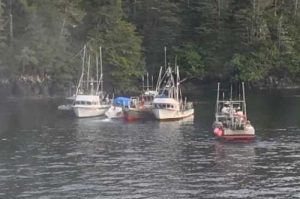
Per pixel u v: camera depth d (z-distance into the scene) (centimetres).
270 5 19050
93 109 11788
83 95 12200
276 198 5650
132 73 17338
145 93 13438
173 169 6769
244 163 7062
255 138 8806
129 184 6141
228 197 5684
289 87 18875
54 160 7269
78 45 17200
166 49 18588
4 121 11000
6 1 16438
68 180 6303
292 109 12738
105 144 8394
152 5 18812
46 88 16475
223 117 9231
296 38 18988
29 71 16362
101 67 15388
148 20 19000
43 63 16288
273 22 18850
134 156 7506
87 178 6381
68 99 15000
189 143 8462
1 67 16038
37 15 16225
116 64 17125
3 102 14925
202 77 18788
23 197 5703
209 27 18900
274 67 18650
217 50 18875
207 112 12419
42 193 5831
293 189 5928
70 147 8144
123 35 17512
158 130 9850
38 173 6600
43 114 12181
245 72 18200
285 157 7388
